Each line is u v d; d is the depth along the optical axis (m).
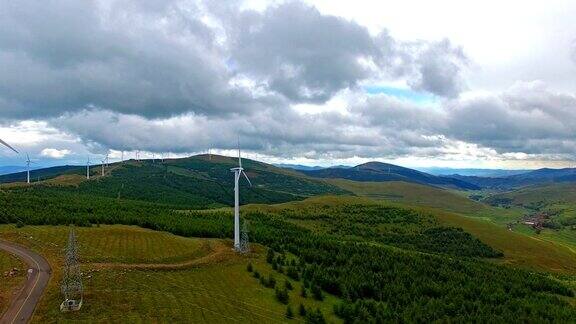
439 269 179.00
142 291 110.00
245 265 150.62
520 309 144.88
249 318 109.31
